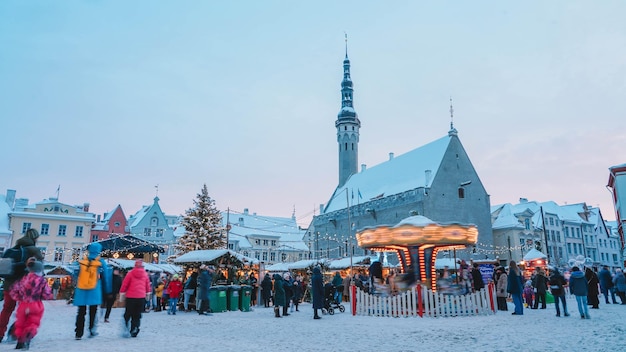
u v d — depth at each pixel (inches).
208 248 1646.2
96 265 425.4
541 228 2755.9
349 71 3688.5
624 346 358.9
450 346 378.9
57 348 351.6
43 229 2256.4
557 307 628.7
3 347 347.3
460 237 764.6
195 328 538.0
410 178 2495.1
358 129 3513.8
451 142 2440.9
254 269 1202.6
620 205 1584.6
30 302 341.1
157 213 2837.1
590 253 3095.5
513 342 393.7
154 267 1275.8
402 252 865.5
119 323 597.9
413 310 673.6
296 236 3540.8
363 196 2817.4
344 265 1501.0
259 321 638.5
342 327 540.1
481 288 724.0
